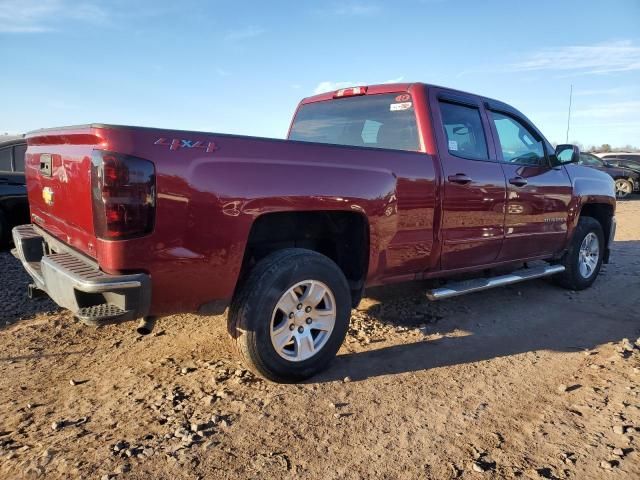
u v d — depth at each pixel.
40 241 4.09
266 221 3.58
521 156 5.40
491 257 4.96
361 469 2.60
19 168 8.12
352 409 3.19
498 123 5.16
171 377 3.60
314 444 2.80
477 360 4.00
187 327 4.62
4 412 3.11
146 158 2.74
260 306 3.22
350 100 5.04
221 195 2.98
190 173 2.87
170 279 2.89
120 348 4.14
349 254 3.96
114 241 2.71
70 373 3.68
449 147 4.44
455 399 3.35
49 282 3.12
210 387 3.44
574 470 2.60
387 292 5.75
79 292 2.81
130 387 3.45
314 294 3.49
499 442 2.85
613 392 3.45
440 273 4.50
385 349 4.17
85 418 3.04
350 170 3.61
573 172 5.97
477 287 4.69
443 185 4.26
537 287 6.35
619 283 6.66
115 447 2.71
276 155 3.25
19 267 6.82
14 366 3.79
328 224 3.86
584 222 6.17
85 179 2.89
